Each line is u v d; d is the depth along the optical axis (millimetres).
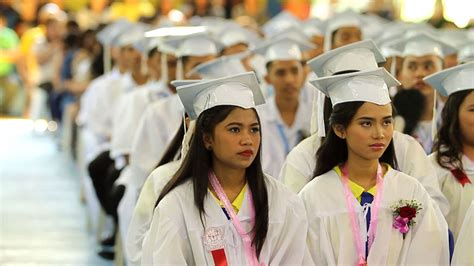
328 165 8320
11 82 30438
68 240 15688
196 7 28875
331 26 15469
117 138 14195
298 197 7938
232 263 7578
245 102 7652
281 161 11891
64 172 21844
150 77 15062
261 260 7609
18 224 16797
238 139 7562
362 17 17609
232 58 11555
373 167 8164
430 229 8070
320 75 9492
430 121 10945
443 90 9570
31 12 31625
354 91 8055
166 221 7574
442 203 8969
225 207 7652
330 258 7965
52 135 27422
